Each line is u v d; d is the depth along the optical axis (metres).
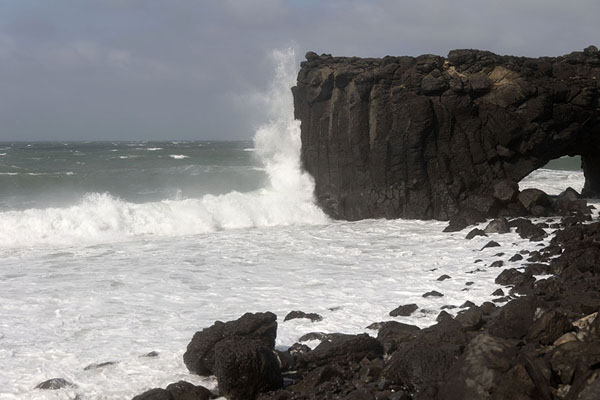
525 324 8.64
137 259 17.67
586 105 25.66
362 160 26.09
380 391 7.62
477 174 25.66
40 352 9.72
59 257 18.11
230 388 7.79
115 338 10.44
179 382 8.09
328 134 27.02
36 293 13.65
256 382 7.82
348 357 8.77
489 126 25.80
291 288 13.91
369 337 9.10
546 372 6.94
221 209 24.83
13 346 10.05
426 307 11.66
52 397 7.91
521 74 25.80
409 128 25.38
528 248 17.33
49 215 21.95
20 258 17.98
